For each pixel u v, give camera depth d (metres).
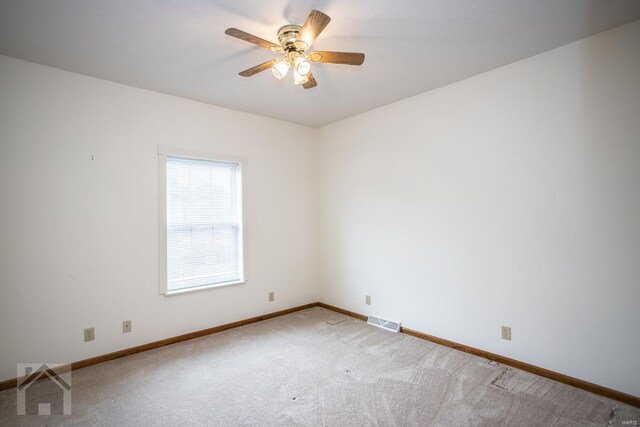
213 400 2.21
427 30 2.14
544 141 2.48
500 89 2.70
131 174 2.97
